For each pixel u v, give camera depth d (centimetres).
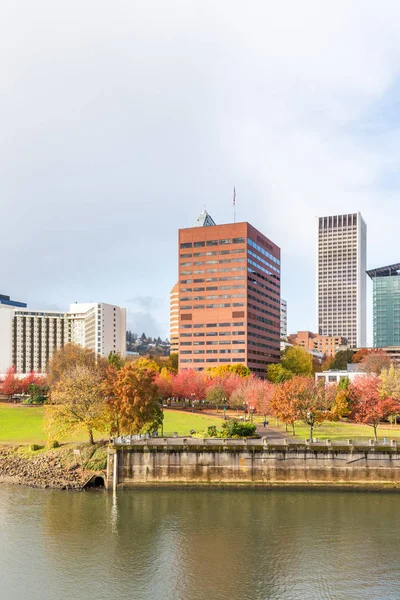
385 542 6588
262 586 5516
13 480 9344
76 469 9444
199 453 9125
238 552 6322
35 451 10188
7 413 15512
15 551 6384
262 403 13512
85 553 6316
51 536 6812
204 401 19438
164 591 5425
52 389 14538
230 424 11050
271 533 6894
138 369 10738
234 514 7675
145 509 7900
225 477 9081
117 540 6681
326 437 10869
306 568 5894
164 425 13075
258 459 9088
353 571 5825
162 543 6575
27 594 5397
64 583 5622
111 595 5366
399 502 8281
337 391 12494
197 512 7762
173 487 9006
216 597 5319
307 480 9019
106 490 8950
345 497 8575
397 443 9188
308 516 7569
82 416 10031
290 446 9081
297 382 12019
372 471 8962
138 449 9131
